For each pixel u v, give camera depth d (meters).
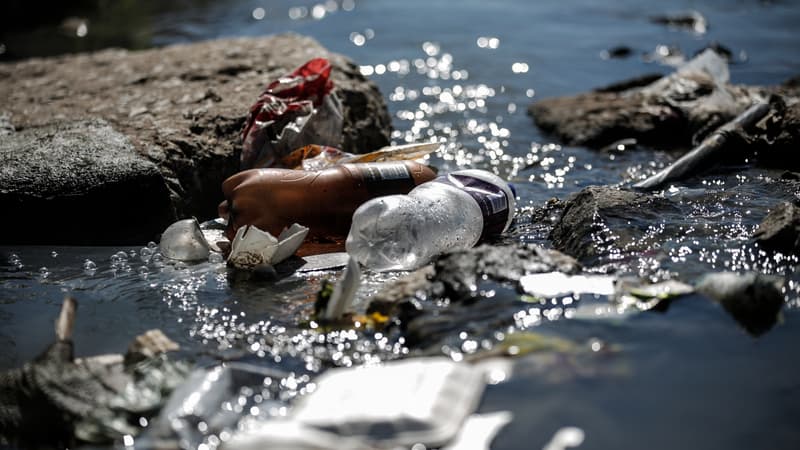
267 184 4.77
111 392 3.39
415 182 4.91
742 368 3.29
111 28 11.38
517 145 6.87
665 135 6.76
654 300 3.77
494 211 4.76
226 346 3.79
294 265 4.60
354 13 11.84
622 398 3.12
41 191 5.07
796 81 7.64
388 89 8.60
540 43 10.14
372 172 4.84
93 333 3.98
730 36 10.07
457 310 3.79
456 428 2.99
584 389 3.18
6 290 4.47
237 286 4.40
